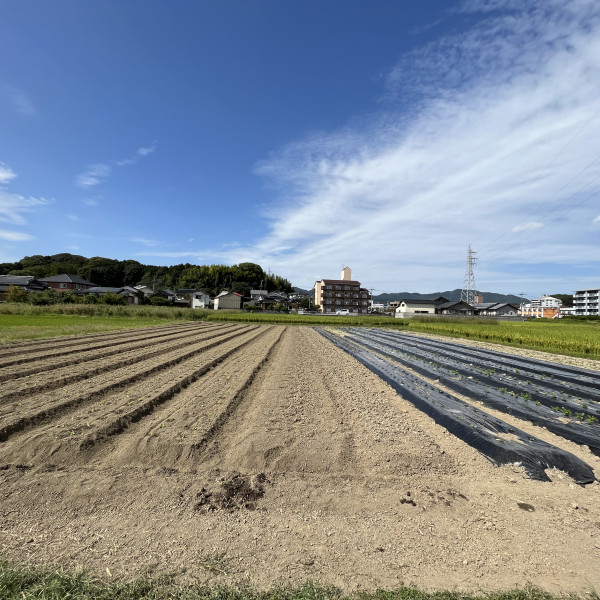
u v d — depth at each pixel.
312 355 13.45
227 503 3.60
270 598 2.43
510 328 28.94
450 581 2.64
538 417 6.62
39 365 9.13
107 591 2.47
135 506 3.51
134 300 60.84
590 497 3.93
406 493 3.87
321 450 4.61
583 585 2.61
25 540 3.01
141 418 5.85
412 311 67.69
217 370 9.90
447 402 7.25
